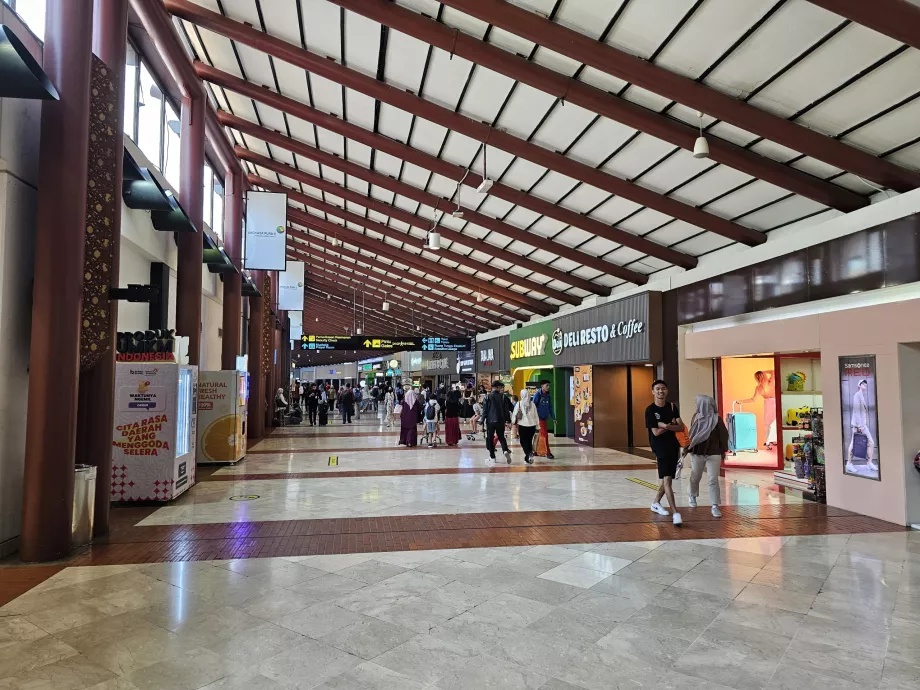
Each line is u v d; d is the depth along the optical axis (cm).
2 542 521
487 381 3055
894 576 481
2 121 514
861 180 746
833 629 376
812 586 457
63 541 526
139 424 764
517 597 431
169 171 1079
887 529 640
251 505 754
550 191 1145
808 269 855
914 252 675
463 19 711
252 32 895
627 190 984
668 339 1255
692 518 691
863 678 312
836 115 662
